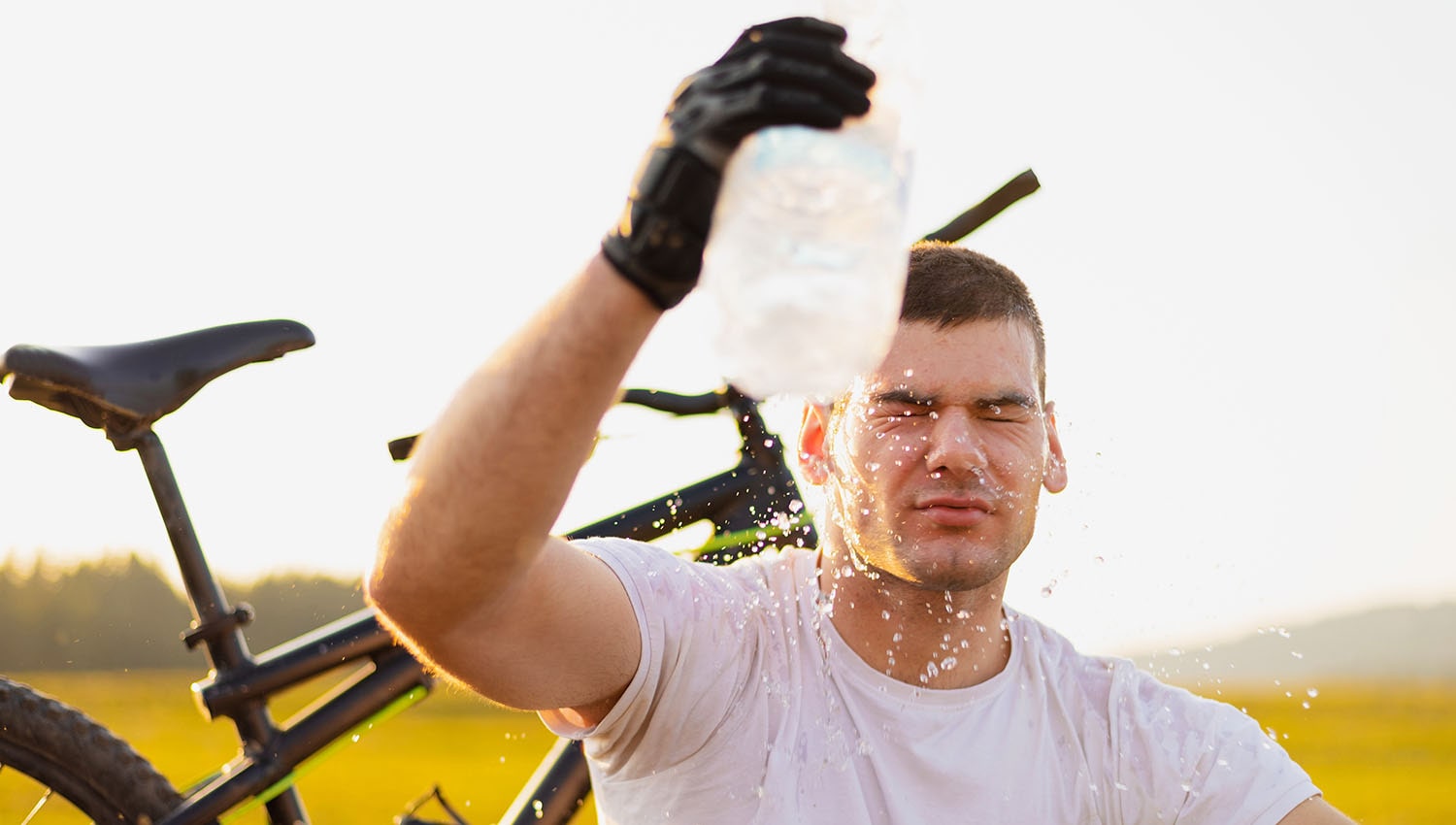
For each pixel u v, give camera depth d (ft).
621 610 3.70
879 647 4.07
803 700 4.02
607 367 2.59
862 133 2.41
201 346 6.00
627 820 4.08
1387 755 32.22
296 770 6.27
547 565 3.34
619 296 2.50
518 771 25.53
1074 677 4.36
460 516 2.73
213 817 6.12
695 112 2.35
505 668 3.34
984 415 3.95
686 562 4.19
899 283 2.49
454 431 2.71
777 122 2.28
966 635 4.10
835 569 4.14
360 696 6.30
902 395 3.93
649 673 3.75
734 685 3.97
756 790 3.92
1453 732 36.52
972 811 3.99
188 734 28.12
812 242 2.31
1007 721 4.13
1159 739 4.22
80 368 5.74
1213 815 4.17
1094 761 4.20
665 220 2.42
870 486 3.97
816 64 2.27
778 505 7.05
